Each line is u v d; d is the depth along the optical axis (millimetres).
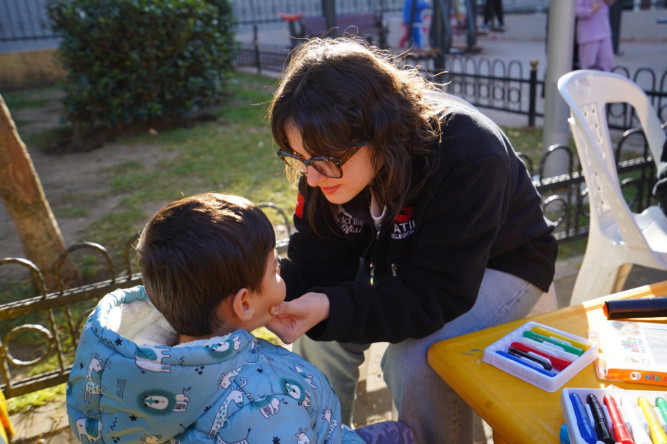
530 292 1771
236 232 1138
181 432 1088
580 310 1474
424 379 1615
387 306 1506
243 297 1177
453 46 13344
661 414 993
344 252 1867
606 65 6520
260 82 10234
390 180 1384
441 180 1479
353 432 1441
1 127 3139
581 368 1236
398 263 1721
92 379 1051
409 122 1400
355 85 1290
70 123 7672
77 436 1135
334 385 1937
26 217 3361
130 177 5535
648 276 3393
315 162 1327
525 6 16703
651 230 2465
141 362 1010
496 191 1487
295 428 1096
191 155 6156
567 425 1023
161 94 7246
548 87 4203
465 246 1521
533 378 1199
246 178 5285
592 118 2451
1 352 2463
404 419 1666
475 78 7430
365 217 1637
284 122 1327
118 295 1200
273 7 14664
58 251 3494
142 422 1064
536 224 1744
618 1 10664
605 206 2434
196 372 1035
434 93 1797
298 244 1870
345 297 1473
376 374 2686
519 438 1081
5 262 2453
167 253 1120
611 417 997
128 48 6723
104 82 6637
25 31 11305
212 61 7473
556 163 4316
